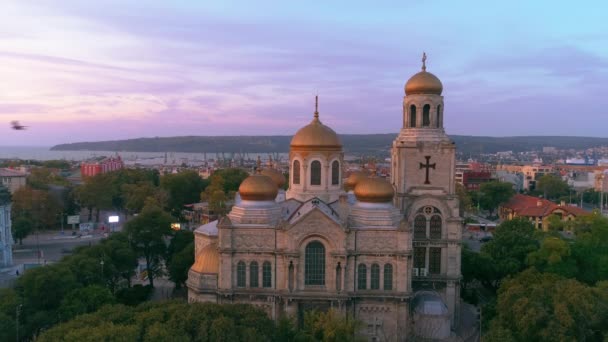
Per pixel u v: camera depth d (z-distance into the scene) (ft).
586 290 232.94
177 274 378.12
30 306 278.05
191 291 301.43
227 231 288.10
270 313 288.10
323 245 286.46
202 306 219.20
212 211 649.20
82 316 212.84
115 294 351.87
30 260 481.87
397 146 322.34
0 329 243.40
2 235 443.73
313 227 284.20
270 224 292.40
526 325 221.25
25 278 286.46
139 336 192.13
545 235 445.78
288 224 284.20
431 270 321.93
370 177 308.19
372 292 287.89
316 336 233.35
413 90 323.98
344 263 284.20
